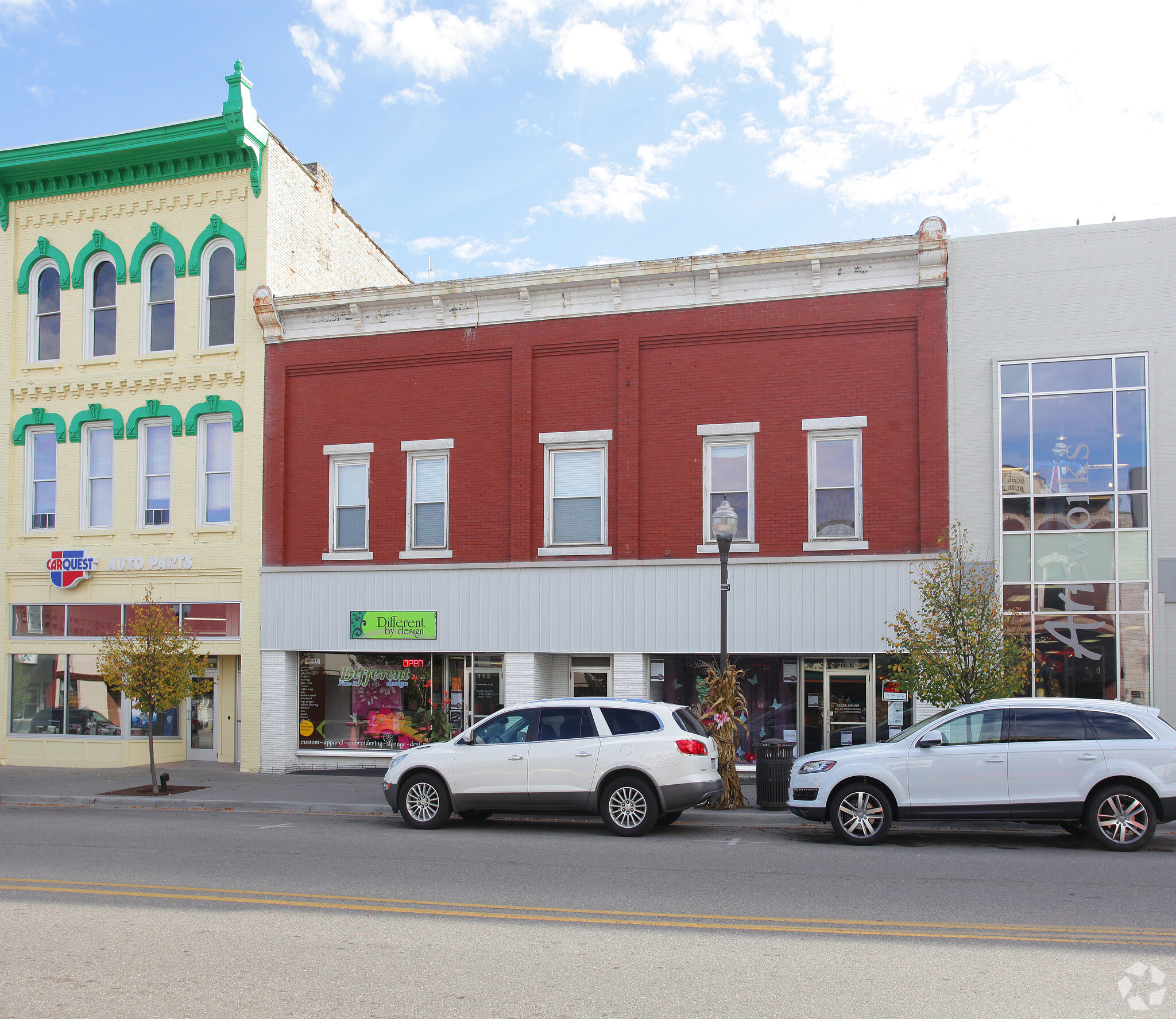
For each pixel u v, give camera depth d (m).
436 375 20.95
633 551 19.33
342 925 8.12
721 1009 6.09
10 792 18.84
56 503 23.25
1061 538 17.27
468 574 20.25
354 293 21.22
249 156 22.28
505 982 6.64
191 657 19.16
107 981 6.72
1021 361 17.66
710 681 16.41
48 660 23.11
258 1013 6.09
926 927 7.98
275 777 20.44
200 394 22.39
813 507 18.62
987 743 12.38
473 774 13.85
